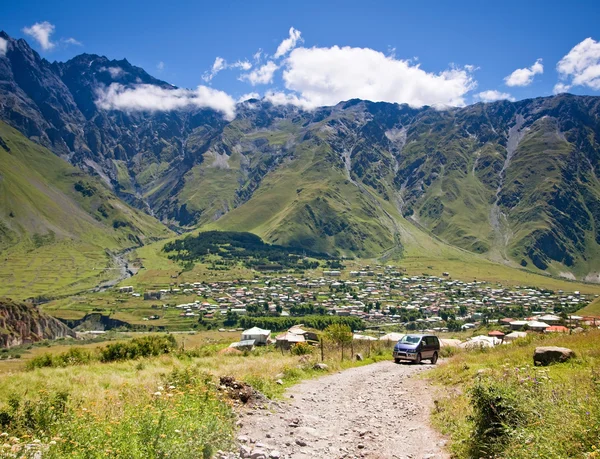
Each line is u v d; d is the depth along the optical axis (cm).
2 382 2216
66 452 977
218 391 1620
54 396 1466
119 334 17862
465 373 2220
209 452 1068
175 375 1925
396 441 1304
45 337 15012
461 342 6106
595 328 3744
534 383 1341
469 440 1166
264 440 1268
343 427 1469
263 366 2934
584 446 909
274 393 1966
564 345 2514
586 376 1525
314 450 1214
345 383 2439
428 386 2219
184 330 19262
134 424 1093
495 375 1797
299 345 4672
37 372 2675
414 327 19912
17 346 12875
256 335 8981
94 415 1267
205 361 3456
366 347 4731
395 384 2394
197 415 1234
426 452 1207
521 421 1091
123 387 1859
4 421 1256
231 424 1346
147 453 952
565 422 1011
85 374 2500
